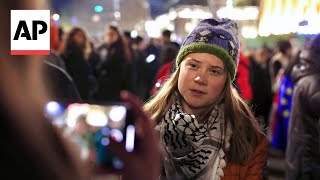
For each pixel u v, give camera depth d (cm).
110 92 673
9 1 52
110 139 64
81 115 70
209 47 171
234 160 171
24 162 52
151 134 66
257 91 693
